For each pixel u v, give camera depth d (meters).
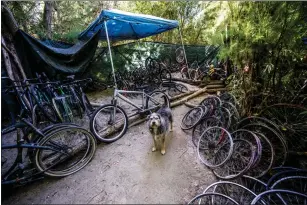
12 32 3.94
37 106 3.18
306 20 2.35
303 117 2.75
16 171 2.23
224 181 2.17
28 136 2.49
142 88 5.47
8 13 3.74
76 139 2.85
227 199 2.06
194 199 1.98
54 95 3.46
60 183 2.39
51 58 4.66
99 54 5.98
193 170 2.60
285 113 2.86
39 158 2.33
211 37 3.18
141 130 3.65
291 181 2.37
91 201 2.14
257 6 2.49
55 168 2.61
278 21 2.41
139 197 2.17
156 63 6.80
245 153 2.53
